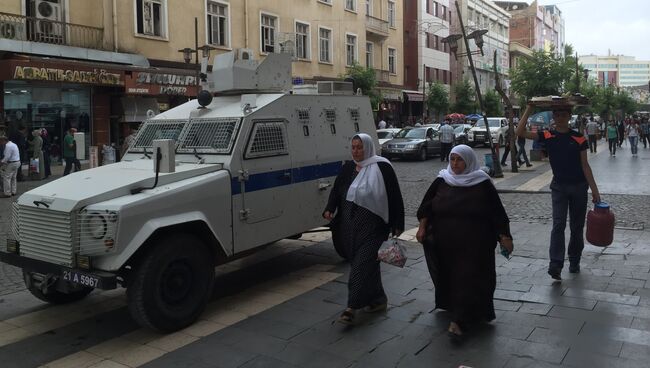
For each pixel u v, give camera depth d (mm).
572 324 4852
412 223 9984
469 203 4641
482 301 4684
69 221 4727
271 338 4828
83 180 5320
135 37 21406
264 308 5621
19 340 4988
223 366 4328
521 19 89750
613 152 24109
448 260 4766
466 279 4637
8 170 14070
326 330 4961
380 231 5105
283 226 6355
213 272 5402
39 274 5203
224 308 5664
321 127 7000
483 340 4590
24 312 5730
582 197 6055
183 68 23141
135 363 4438
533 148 21766
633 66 153000
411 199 13070
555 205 6066
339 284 6379
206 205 5375
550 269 6074
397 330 4887
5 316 5621
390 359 4320
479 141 30172
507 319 5020
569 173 5980
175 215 5062
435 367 4152
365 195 4973
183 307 5078
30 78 17141
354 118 7652
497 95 54406
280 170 6277
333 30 33688
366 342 4656
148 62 21547
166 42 22703
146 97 21703
